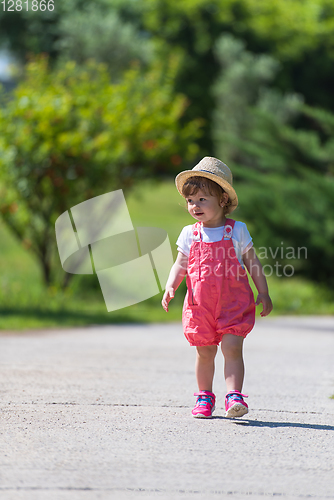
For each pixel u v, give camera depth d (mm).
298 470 4613
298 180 25938
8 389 7340
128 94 23359
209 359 6508
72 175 20859
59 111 20375
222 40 48188
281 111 36312
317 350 11672
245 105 42344
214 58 59344
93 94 22562
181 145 23609
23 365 9156
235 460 4812
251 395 7441
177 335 14086
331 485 4312
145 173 23156
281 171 26922
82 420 5965
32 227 21406
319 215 24438
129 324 16828
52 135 20234
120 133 21781
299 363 10016
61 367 9070
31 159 20125
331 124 27984
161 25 60844
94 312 19359
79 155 20594
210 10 60656
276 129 27172
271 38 61250
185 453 4969
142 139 22312
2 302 19391
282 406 6852
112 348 11484
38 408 6406
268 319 18641
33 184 20500
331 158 26609
